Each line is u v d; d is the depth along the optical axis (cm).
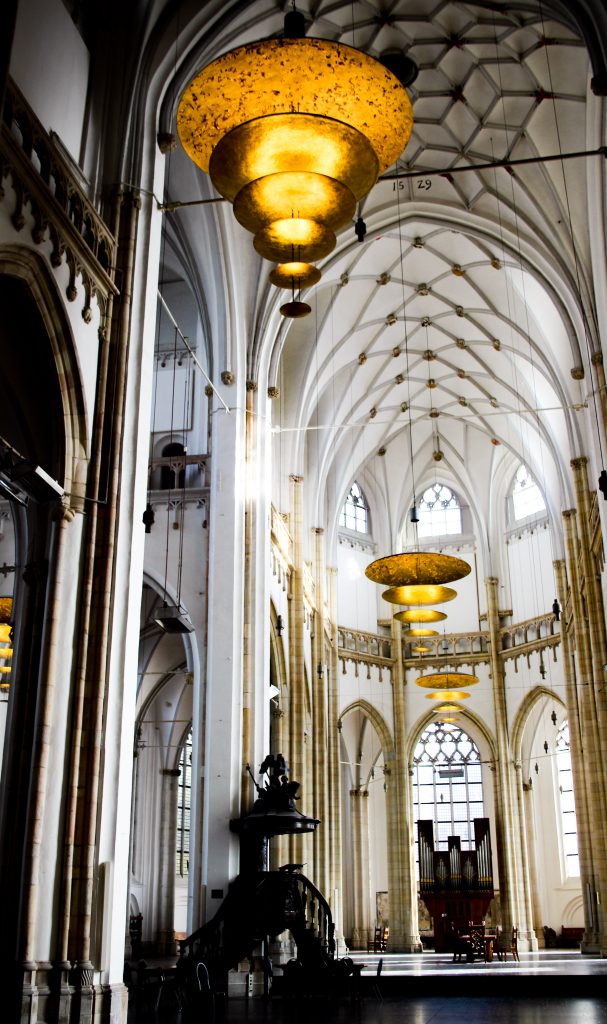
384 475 4247
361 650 3959
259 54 1228
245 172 1245
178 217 2388
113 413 1473
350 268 2925
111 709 1384
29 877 1205
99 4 1716
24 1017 1146
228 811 2105
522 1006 1775
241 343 2480
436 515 4256
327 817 3312
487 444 4134
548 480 3650
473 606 4091
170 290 2798
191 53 1756
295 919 1967
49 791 1271
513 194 2512
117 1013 1270
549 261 2509
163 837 3334
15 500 1301
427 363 3544
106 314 1505
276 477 3161
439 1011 1659
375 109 1297
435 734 4116
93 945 1275
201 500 2405
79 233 1397
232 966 1931
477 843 3509
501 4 2092
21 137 1317
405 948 3625
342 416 3612
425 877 3512
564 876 3862
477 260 2912
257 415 2516
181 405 2656
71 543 1382
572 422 2864
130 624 1438
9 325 1359
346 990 1917
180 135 1366
